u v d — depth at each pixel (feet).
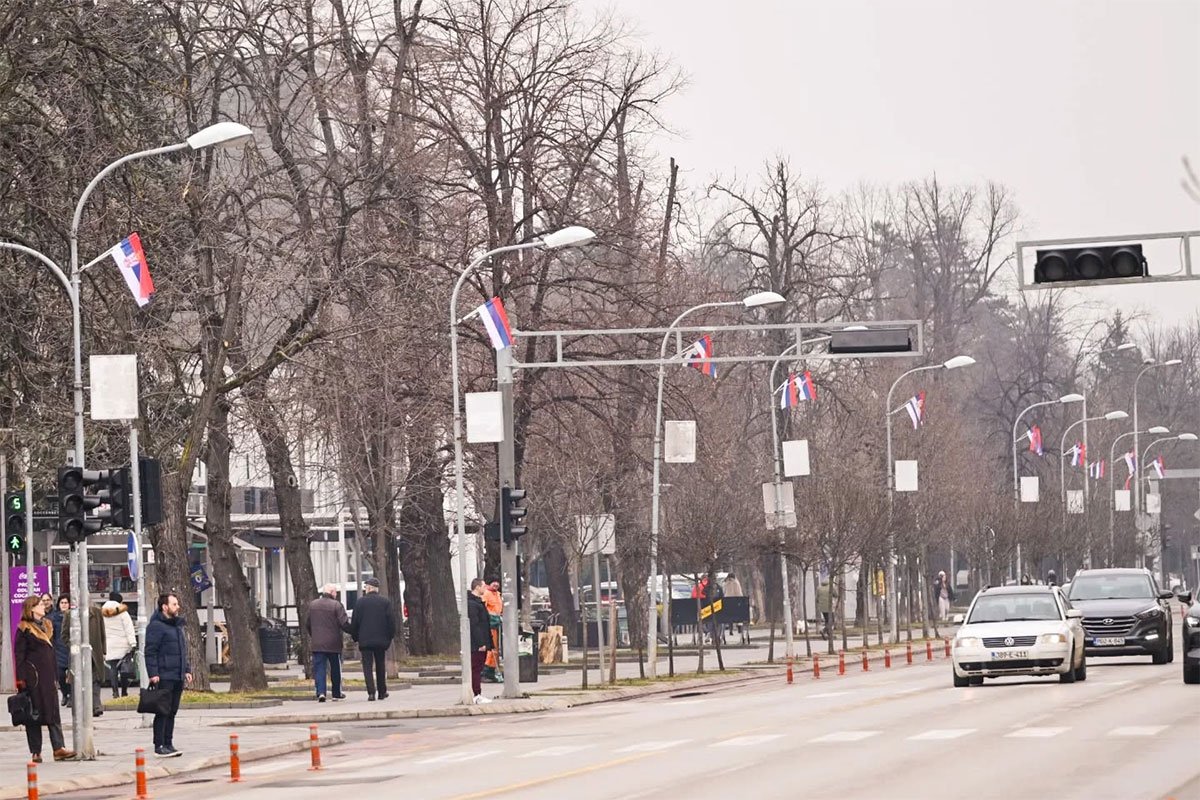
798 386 527.40
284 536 452.35
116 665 394.32
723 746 239.91
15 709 250.78
